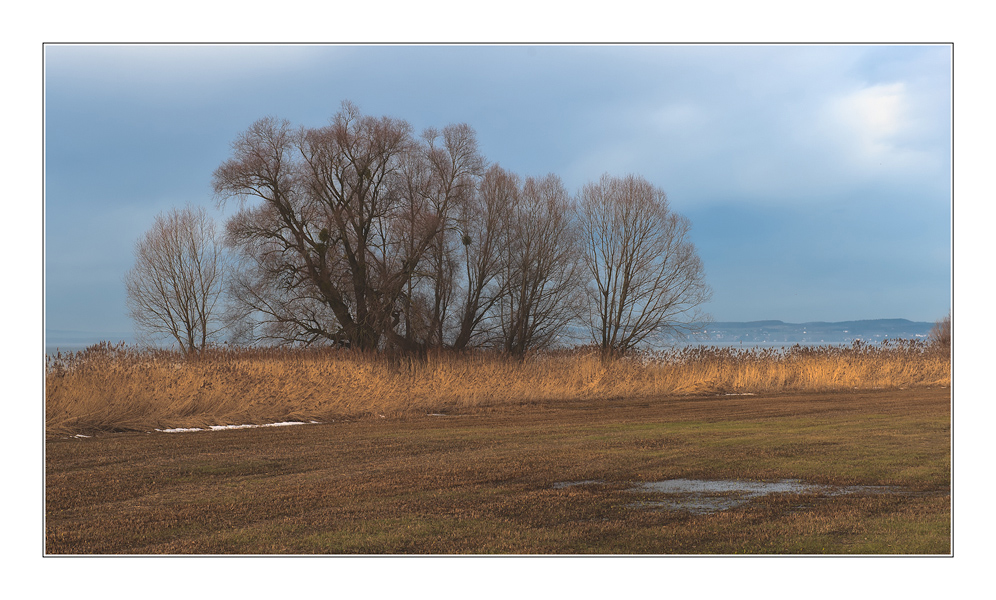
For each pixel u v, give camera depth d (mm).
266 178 37750
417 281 37688
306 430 15273
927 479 9180
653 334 38094
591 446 12578
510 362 28766
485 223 38688
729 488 8781
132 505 8047
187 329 47125
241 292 38344
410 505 7965
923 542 6430
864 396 23312
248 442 13258
